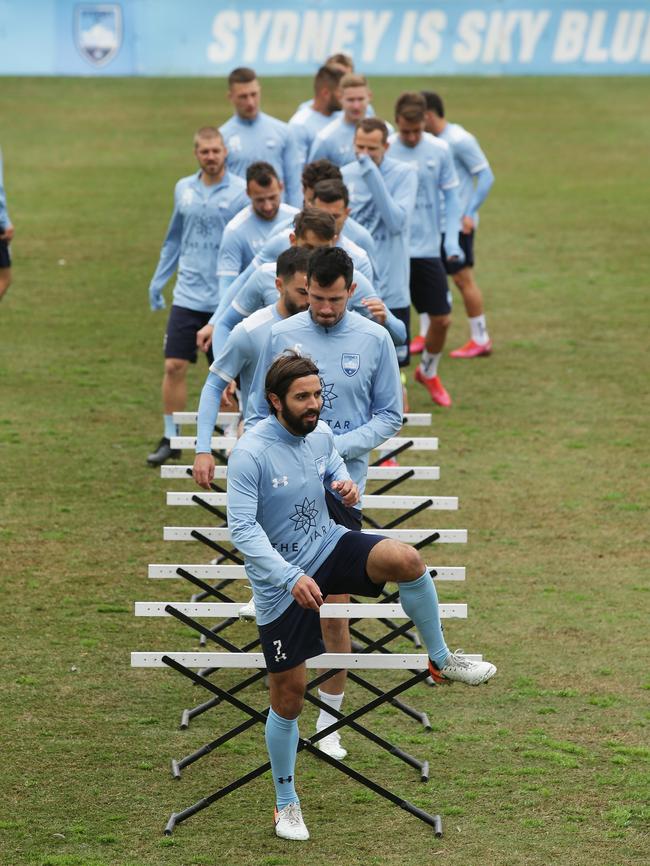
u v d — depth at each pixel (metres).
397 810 20.73
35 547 31.34
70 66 121.69
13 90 113.25
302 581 18.67
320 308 21.80
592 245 64.88
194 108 106.06
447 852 19.45
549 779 21.55
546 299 55.62
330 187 26.27
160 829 20.09
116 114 103.25
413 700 24.55
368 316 25.20
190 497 23.66
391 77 121.38
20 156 87.00
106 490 35.22
